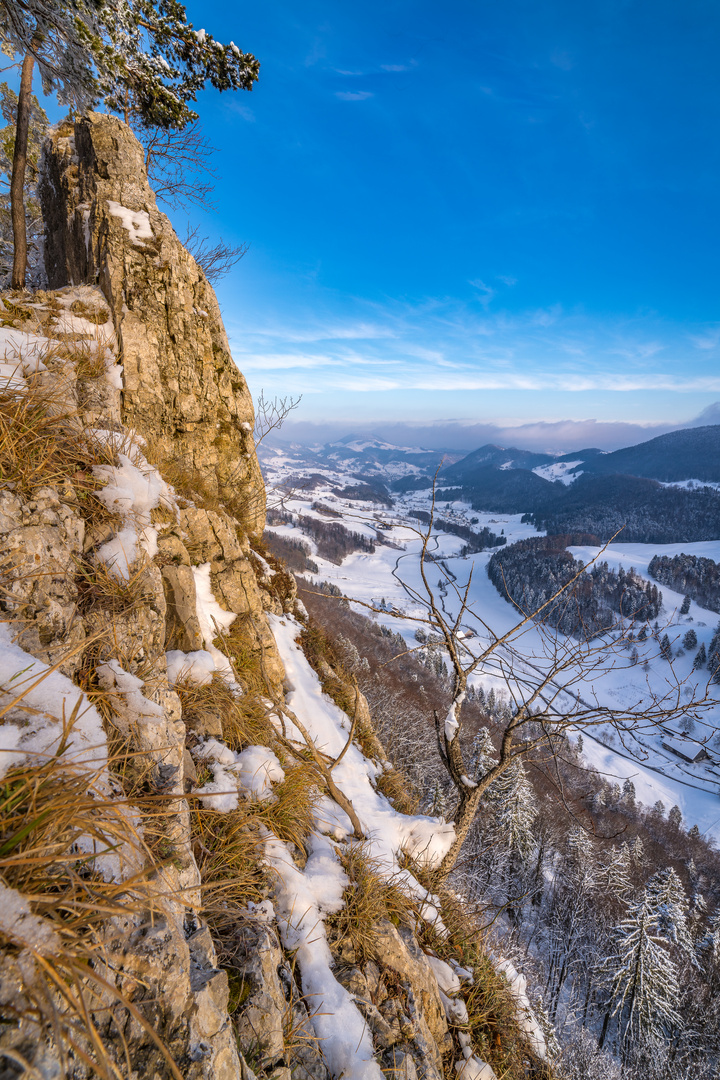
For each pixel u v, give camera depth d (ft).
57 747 4.29
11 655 4.87
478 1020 12.72
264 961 7.30
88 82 21.07
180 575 12.98
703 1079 81.15
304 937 8.98
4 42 20.25
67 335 14.58
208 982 4.83
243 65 25.63
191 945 5.26
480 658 13.29
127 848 4.48
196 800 9.44
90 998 3.41
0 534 6.49
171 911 4.89
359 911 10.45
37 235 33.04
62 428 9.46
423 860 14.75
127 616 8.14
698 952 102.78
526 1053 13.88
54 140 21.67
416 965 11.01
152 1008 3.89
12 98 31.32
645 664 10.51
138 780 5.74
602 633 11.25
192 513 16.57
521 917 90.43
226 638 15.76
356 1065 7.54
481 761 85.30
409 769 47.19
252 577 18.52
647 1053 74.23
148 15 23.43
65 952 3.13
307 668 22.61
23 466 7.67
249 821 9.68
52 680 4.99
